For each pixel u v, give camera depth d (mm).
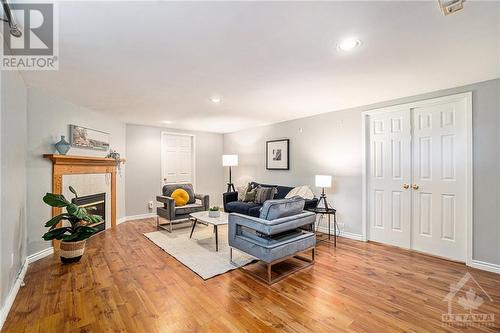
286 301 2125
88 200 4051
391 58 2189
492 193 2719
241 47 1971
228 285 2418
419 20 1610
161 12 1493
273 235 2742
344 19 1597
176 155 6238
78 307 2029
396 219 3562
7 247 2047
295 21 1613
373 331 1731
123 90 3082
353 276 2613
